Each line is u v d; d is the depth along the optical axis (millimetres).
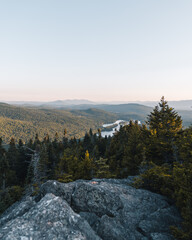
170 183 11961
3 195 25656
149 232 8141
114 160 36094
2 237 5180
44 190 9734
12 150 52562
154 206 10484
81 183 10281
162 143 18031
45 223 6035
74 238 5281
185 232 7598
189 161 11812
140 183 13758
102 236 7219
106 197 9711
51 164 51531
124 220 8734
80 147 61438
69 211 6910
